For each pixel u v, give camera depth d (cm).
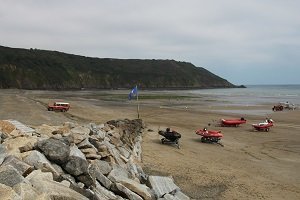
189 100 8081
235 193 1517
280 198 1495
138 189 1124
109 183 1083
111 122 2688
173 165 1889
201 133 2708
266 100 8638
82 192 854
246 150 2511
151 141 2539
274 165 2081
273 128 3719
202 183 1619
